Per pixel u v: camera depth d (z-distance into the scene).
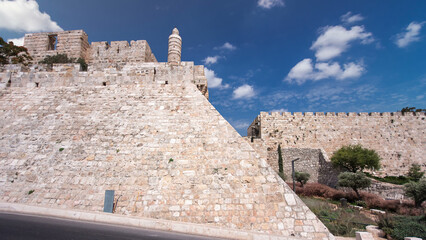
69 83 16.11
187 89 15.22
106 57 31.83
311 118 43.62
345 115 43.59
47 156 12.64
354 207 23.00
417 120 42.88
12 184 11.69
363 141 42.25
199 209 10.79
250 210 10.77
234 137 12.74
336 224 15.87
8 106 15.17
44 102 15.26
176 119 13.81
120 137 13.25
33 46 31.70
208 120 13.56
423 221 14.48
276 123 43.62
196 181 11.54
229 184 11.42
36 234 7.25
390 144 41.97
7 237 6.76
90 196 11.18
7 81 16.42
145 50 31.64
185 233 9.48
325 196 28.45
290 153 40.66
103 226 9.12
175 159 12.24
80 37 31.08
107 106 14.79
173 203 10.93
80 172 11.99
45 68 17.17
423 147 41.56
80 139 13.27
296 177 34.69
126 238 7.73
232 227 10.37
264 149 40.72
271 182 11.44
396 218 15.51
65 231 7.83
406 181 36.03
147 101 14.88
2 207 10.39
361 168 34.81
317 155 39.66
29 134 13.65
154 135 13.22
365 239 11.59
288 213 10.66
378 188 28.70
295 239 9.38
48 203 10.98
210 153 12.37
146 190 11.30
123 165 12.14
